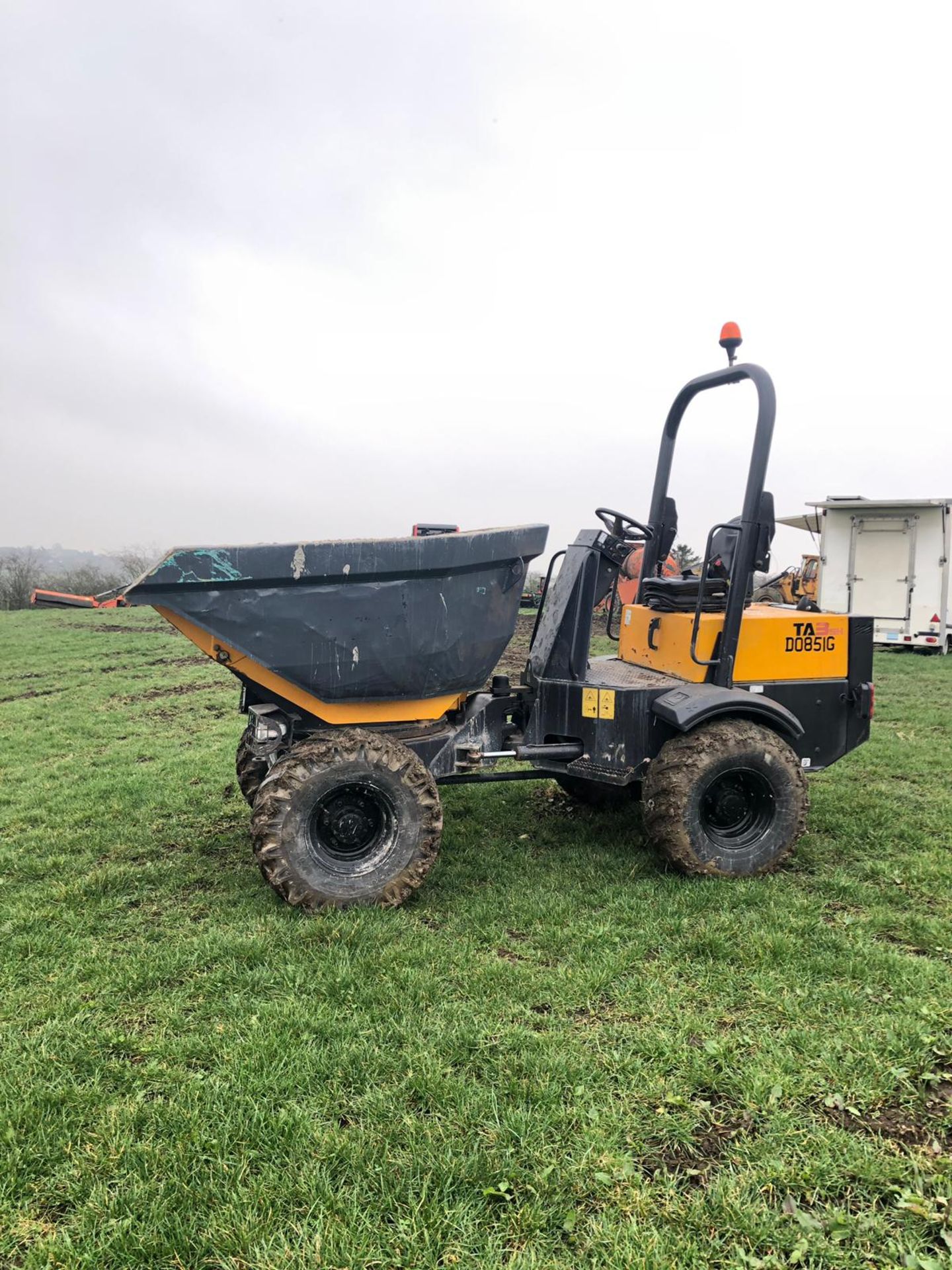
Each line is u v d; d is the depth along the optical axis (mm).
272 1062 2959
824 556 15984
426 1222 2252
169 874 4953
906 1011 3266
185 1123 2641
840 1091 2795
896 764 7430
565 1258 2164
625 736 4770
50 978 3648
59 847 5516
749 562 4785
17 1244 2229
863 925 4051
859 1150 2512
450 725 4906
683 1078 2873
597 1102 2756
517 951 3873
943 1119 2672
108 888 4742
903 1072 2850
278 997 3445
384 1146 2535
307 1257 2146
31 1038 3141
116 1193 2363
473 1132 2598
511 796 6457
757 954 3730
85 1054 3023
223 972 3629
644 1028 3191
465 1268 2123
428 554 4297
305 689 4344
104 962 3781
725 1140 2604
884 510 15375
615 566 5176
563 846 5324
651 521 5781
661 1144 2594
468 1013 3287
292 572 4098
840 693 5262
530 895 4504
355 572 4195
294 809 4148
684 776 4527
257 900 4449
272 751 4789
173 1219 2271
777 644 5094
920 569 15086
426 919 4254
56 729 9648
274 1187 2379
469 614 4504
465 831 5629
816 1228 2238
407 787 4297
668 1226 2258
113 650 17391
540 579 6008
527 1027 3211
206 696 12031
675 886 4551
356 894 4238
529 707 5172
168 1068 2959
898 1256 2154
